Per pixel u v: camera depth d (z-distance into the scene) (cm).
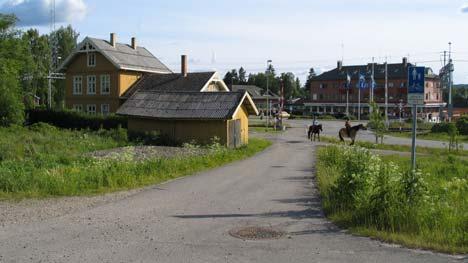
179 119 3578
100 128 4347
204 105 3628
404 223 911
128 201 1270
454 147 3909
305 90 18025
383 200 969
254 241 867
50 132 4075
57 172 1589
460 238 838
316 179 1725
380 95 11150
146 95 4119
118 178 1551
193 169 2003
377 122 4147
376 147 3888
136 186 1528
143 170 1750
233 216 1089
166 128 3703
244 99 3666
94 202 1250
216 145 2891
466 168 2236
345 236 896
